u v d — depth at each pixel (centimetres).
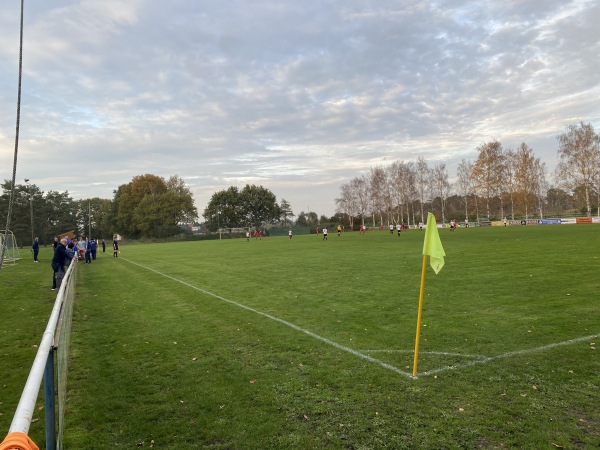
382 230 8538
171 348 719
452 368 564
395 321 822
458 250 2262
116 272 2066
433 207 11056
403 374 552
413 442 390
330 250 2878
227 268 1988
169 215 9412
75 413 480
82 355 701
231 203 11019
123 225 9744
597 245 2155
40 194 8769
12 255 3122
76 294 1386
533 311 841
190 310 1033
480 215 9725
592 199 8175
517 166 7656
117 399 516
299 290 1238
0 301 1255
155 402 503
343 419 439
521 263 1573
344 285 1291
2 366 654
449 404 461
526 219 7475
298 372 575
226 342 737
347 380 539
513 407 448
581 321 750
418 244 3159
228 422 443
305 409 465
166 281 1612
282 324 841
